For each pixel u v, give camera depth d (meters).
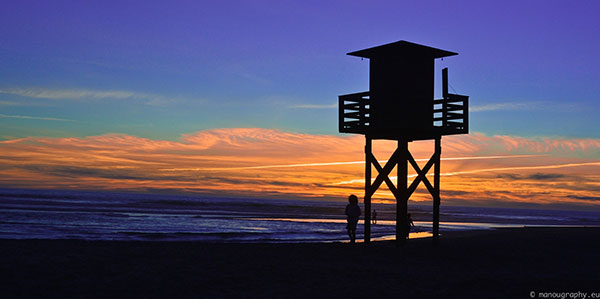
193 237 26.81
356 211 17.59
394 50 17.02
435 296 9.12
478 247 18.05
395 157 17.38
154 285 9.60
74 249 14.33
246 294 9.05
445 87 17.28
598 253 17.36
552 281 10.70
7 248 13.76
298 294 9.12
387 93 17.09
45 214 46.72
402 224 17.20
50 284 9.42
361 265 12.80
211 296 8.83
